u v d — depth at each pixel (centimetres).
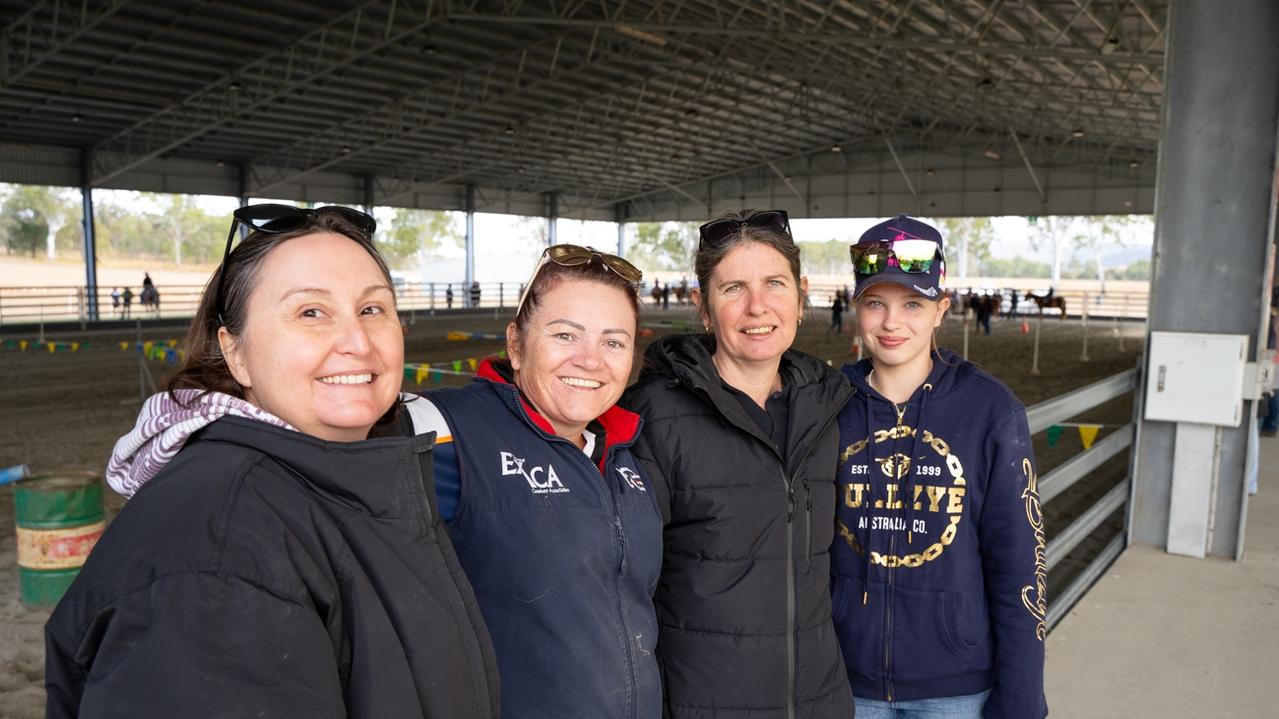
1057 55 1435
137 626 78
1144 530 411
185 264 5441
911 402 177
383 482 97
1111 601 339
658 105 2488
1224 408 374
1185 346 382
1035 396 1173
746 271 160
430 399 136
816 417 162
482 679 105
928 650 173
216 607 79
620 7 1470
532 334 137
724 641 153
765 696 153
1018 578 168
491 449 130
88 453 744
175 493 85
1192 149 392
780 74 2233
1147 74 1881
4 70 1470
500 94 2033
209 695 77
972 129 3041
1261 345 380
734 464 156
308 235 101
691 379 153
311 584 88
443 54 1834
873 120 2992
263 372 99
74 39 1391
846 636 179
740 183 3672
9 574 453
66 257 4897
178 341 1631
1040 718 170
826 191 3481
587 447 145
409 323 2584
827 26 1808
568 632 126
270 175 2738
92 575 81
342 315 100
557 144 2850
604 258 138
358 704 91
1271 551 399
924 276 169
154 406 99
